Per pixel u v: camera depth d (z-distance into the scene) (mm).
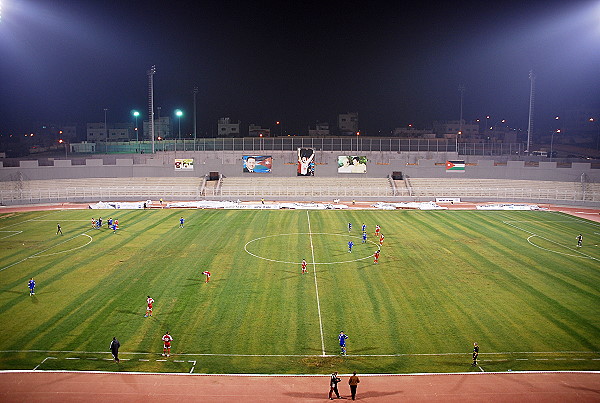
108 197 93375
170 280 45531
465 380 28922
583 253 56188
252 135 196625
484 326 36188
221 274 47375
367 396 27125
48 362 30578
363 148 117750
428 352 32344
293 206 86312
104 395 26938
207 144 119875
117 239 61219
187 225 70188
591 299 41656
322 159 113875
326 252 55781
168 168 101688
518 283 45500
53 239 61125
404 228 69562
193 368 30062
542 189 95625
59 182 96312
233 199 94438
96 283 44594
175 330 35125
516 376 29391
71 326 35625
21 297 41188
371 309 39156
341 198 95312
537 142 192125
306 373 29688
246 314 37969
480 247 58562
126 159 101688
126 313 37938
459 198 93375
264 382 28609
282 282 45250
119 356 31453
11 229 67125
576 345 33438
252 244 59156
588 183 95562
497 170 101062
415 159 113938
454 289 43781
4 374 29109
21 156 136375
